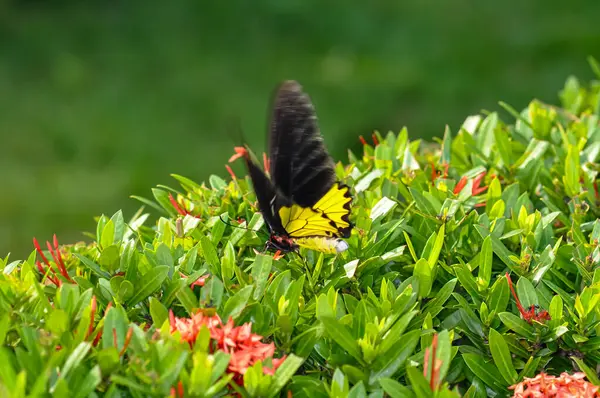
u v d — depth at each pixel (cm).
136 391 341
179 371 334
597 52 1780
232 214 516
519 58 1803
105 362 341
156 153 1477
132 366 337
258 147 1487
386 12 2055
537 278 439
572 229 478
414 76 1761
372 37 1956
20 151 1488
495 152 588
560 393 366
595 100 706
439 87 1705
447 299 456
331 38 1964
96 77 1784
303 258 457
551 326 410
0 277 403
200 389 334
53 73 1798
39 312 386
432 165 549
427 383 345
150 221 1234
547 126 614
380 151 571
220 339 355
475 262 457
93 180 1385
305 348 387
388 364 378
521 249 473
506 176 562
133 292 408
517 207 508
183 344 353
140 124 1585
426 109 1623
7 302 386
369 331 371
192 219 480
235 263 440
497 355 397
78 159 1463
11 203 1310
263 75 1789
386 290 412
